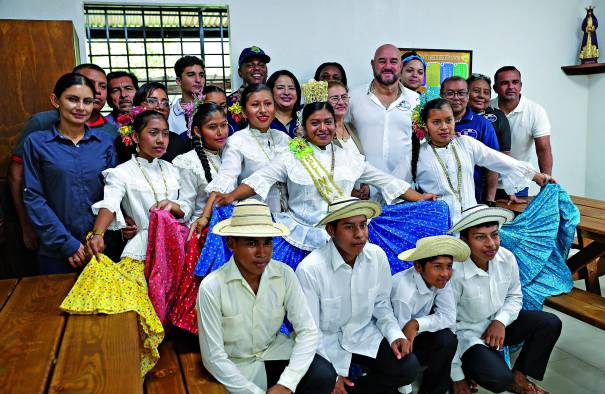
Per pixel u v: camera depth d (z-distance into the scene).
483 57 5.07
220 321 1.92
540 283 2.90
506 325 2.51
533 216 2.98
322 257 2.23
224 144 2.77
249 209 1.92
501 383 2.37
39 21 3.05
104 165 2.53
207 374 1.98
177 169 2.56
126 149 2.75
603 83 5.46
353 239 2.12
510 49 5.17
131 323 1.88
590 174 5.72
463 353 2.50
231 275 1.93
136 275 2.22
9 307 2.02
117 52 4.04
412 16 4.71
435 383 2.43
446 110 2.91
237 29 4.20
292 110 3.42
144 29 4.07
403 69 3.90
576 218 2.91
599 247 3.15
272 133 2.85
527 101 4.31
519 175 3.01
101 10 3.95
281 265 2.02
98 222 2.20
